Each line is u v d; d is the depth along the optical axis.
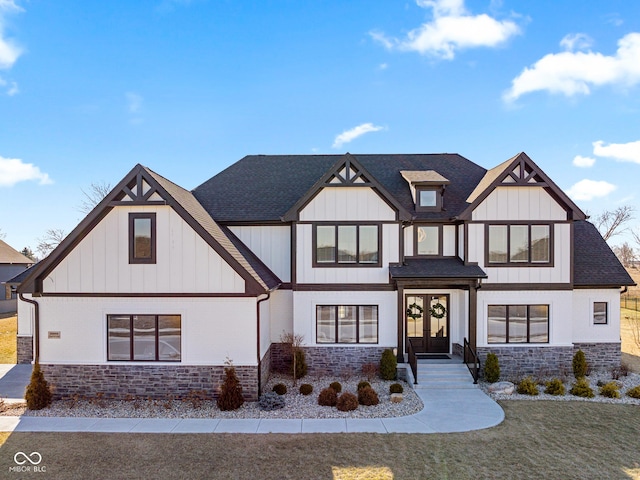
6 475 9.46
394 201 16.95
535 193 17.36
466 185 20.25
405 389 15.40
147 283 14.37
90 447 10.79
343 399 13.42
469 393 15.03
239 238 18.91
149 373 14.28
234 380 13.61
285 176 21.64
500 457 10.27
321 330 17.52
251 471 9.58
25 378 16.94
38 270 14.21
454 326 18.47
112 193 14.27
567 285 17.28
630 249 73.81
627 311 38.69
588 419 12.66
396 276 16.45
